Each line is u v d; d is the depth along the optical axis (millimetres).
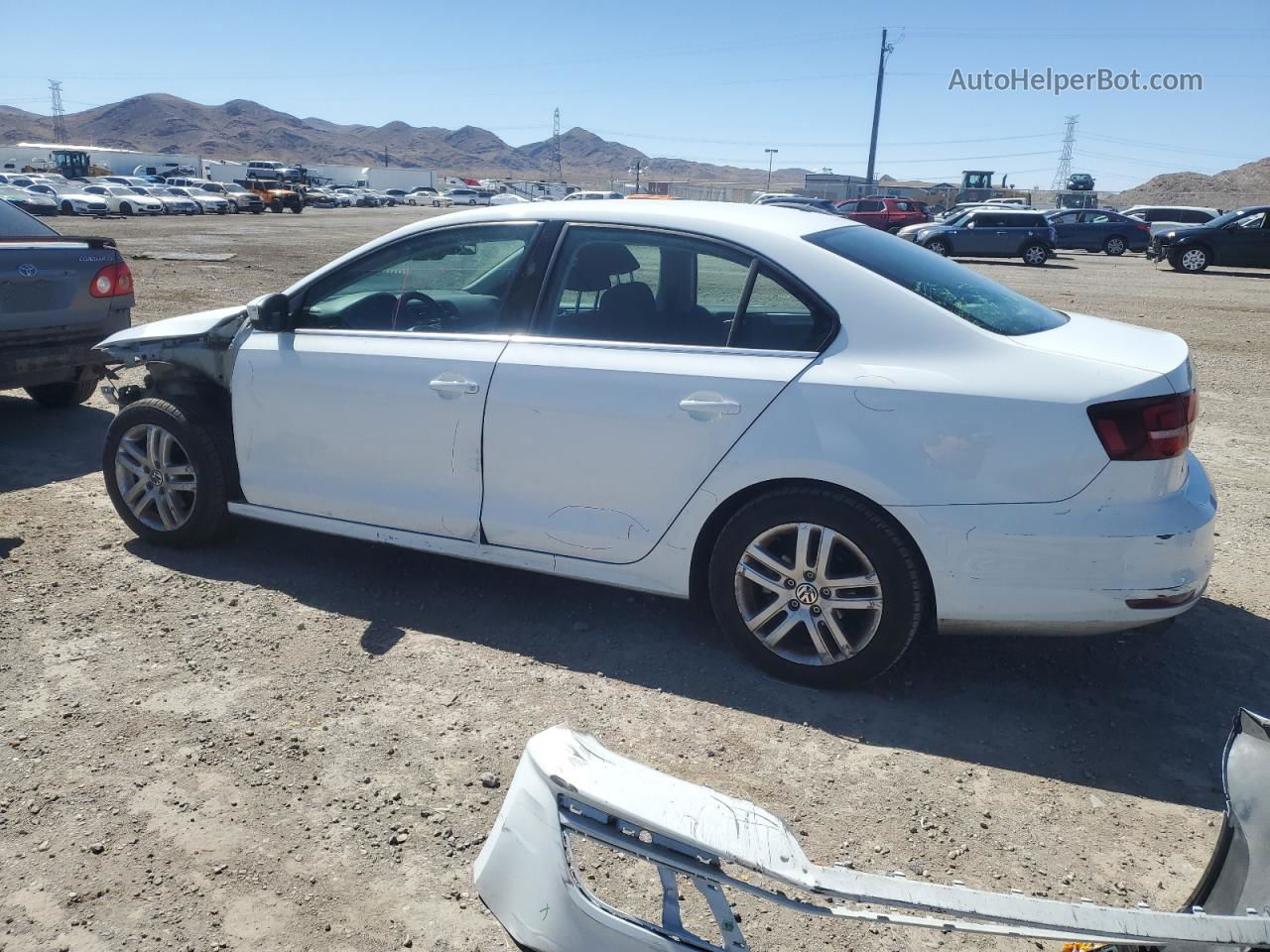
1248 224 23953
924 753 3191
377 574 4469
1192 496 3266
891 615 3357
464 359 3861
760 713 3389
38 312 6098
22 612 4000
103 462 4727
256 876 2561
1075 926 1632
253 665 3621
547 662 3703
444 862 2629
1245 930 1611
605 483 3664
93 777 2938
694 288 3645
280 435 4281
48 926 2377
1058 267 27375
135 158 84750
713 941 2355
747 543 3502
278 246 24734
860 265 3477
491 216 4016
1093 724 3389
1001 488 3156
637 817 1768
